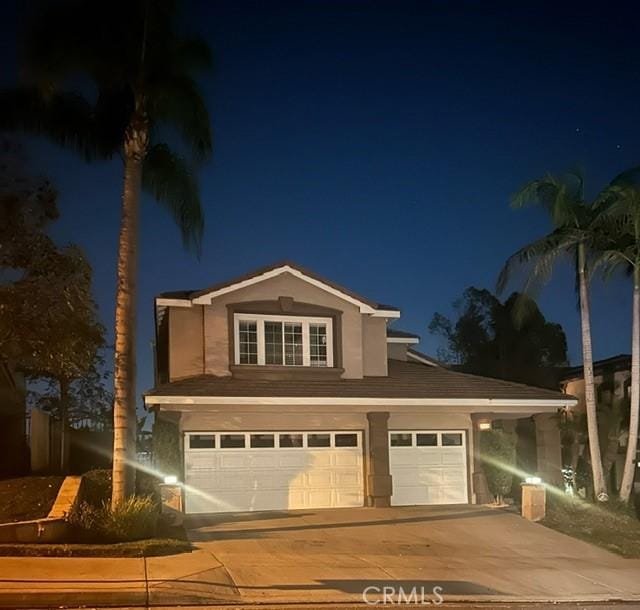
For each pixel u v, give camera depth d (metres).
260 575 13.09
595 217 22.48
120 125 17.86
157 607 11.16
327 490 21.20
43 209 15.99
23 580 11.63
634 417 22.19
